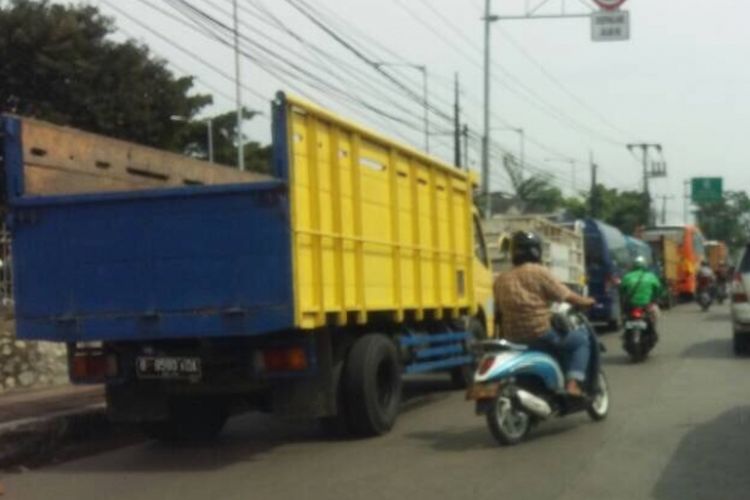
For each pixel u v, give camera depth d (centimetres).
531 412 1166
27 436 1270
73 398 1553
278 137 1075
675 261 4788
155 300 1127
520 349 1182
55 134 1248
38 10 4075
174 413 1270
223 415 1328
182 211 1116
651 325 2048
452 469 1046
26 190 1190
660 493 912
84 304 1154
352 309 1195
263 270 1086
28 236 1175
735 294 2153
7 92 4094
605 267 3073
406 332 1409
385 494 945
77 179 1283
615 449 1120
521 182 6888
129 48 4297
